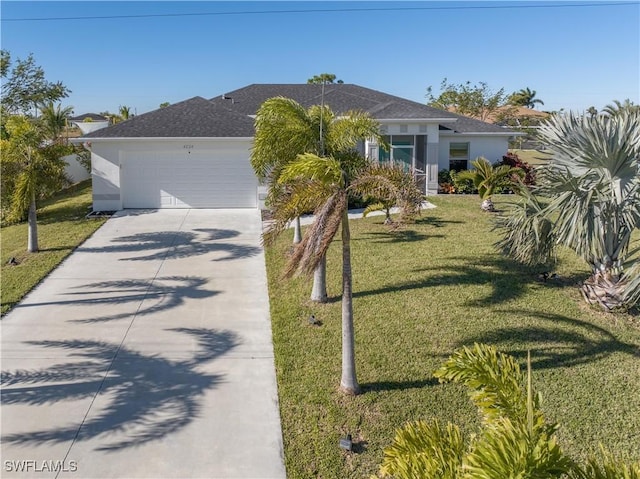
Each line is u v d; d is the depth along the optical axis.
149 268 12.89
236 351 8.62
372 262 12.68
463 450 3.95
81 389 7.40
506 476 2.82
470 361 3.99
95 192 18.92
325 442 6.24
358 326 9.17
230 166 19.31
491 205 18.19
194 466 5.86
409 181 7.07
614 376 7.53
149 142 18.84
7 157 13.87
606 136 9.02
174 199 19.39
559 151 10.09
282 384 7.50
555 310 9.81
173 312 10.23
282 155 10.05
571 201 9.21
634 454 5.91
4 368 7.98
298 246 6.62
